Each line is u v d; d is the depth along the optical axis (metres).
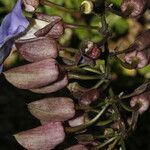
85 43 0.28
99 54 0.28
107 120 0.30
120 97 0.30
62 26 0.28
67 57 0.29
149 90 0.30
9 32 0.28
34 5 0.29
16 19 0.28
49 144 0.28
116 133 0.30
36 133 0.28
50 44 0.28
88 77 0.29
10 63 0.63
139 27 0.69
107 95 0.30
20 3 0.28
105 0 0.29
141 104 0.30
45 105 0.28
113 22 0.60
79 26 0.29
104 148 0.30
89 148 0.30
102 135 0.30
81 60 0.29
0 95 0.75
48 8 0.50
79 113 0.29
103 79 0.29
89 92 0.29
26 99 0.74
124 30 0.61
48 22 0.29
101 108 0.30
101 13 0.29
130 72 0.62
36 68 0.27
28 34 0.29
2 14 0.50
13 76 0.27
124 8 0.29
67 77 0.29
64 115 0.28
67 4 0.49
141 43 0.29
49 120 0.28
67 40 0.60
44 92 0.28
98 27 0.29
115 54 0.29
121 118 0.30
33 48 0.28
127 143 0.70
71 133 0.29
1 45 0.28
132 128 0.30
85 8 0.29
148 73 0.61
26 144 0.28
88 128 0.31
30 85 0.28
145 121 0.70
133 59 0.29
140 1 0.29
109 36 0.29
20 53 0.28
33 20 0.29
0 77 0.76
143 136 0.70
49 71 0.27
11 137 0.73
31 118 0.75
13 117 0.75
